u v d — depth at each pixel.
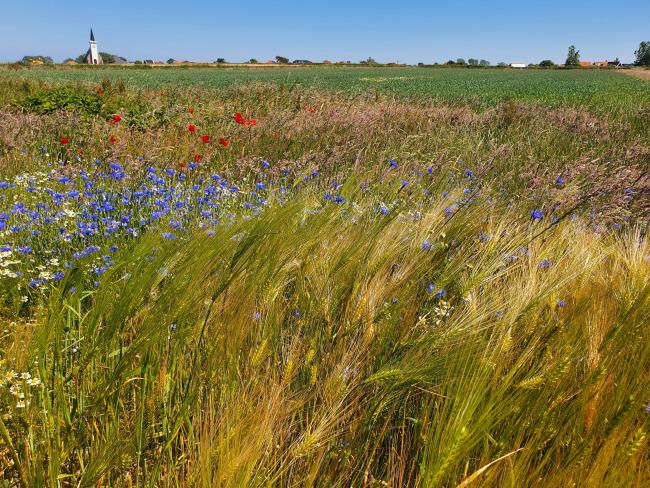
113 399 1.58
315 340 1.93
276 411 1.53
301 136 8.49
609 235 3.32
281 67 103.06
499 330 1.69
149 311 1.76
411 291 2.14
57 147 7.41
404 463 1.62
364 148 7.53
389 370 1.64
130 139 7.88
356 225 2.59
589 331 1.77
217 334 1.81
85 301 2.59
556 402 1.50
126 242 3.77
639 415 1.53
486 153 7.54
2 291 2.53
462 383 1.42
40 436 1.57
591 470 1.37
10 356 1.73
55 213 4.12
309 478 1.45
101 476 1.40
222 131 9.04
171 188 5.05
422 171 5.43
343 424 1.68
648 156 5.91
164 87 21.61
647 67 125.69
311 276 2.15
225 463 1.35
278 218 1.96
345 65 123.75
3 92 16.36
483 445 1.64
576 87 38.94
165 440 1.60
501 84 44.03
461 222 2.73
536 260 2.34
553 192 4.25
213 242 1.80
